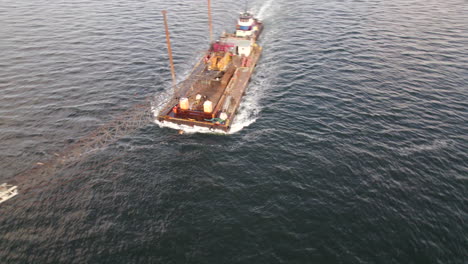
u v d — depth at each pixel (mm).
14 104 46375
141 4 99688
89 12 90438
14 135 39875
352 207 29875
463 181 32875
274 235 27219
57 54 63000
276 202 30594
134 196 31219
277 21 90500
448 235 27062
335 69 58625
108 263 24922
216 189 32156
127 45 68438
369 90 51000
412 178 33281
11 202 30375
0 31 74062
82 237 27047
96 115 44281
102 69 57500
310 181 33094
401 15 90562
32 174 33844
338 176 33656
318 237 27000
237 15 94938
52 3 98312
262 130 41656
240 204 30391
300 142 39125
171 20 86062
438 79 54281
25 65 58188
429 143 38719
